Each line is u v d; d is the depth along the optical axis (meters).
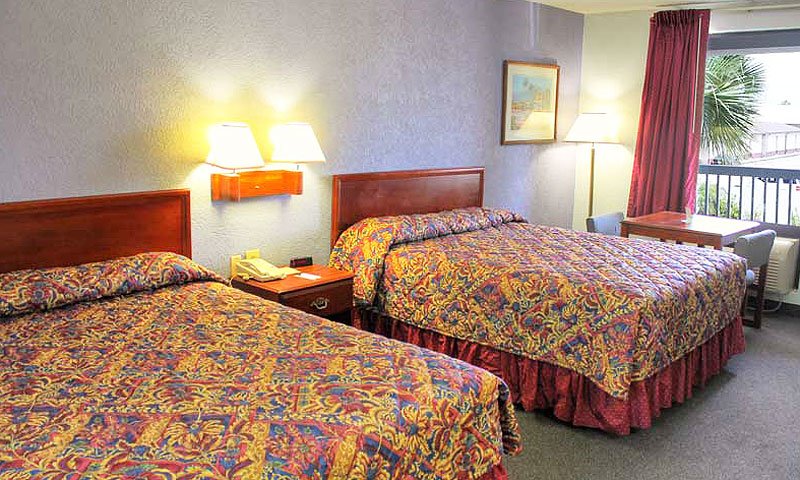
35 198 2.79
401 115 4.36
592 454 2.89
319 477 1.54
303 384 1.90
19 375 1.93
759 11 4.98
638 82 5.53
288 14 3.60
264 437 1.60
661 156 5.35
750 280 4.38
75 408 1.73
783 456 2.90
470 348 3.45
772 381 3.75
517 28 5.15
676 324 3.14
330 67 3.86
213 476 1.43
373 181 4.20
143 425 1.64
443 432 1.88
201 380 1.92
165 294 2.77
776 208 5.41
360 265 3.79
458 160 4.86
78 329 2.32
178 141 3.24
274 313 2.57
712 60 5.52
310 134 3.56
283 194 3.73
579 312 3.04
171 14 3.12
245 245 3.61
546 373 3.20
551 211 5.84
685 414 3.31
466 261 3.50
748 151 5.52
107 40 2.92
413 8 4.31
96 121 2.94
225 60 3.36
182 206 3.28
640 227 4.79
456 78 4.72
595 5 5.33
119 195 3.04
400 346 2.23
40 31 2.72
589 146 5.89
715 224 4.71
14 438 1.56
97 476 1.41
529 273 3.26
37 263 2.81
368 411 1.75
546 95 5.49
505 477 2.13
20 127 2.71
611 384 2.90
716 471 2.77
